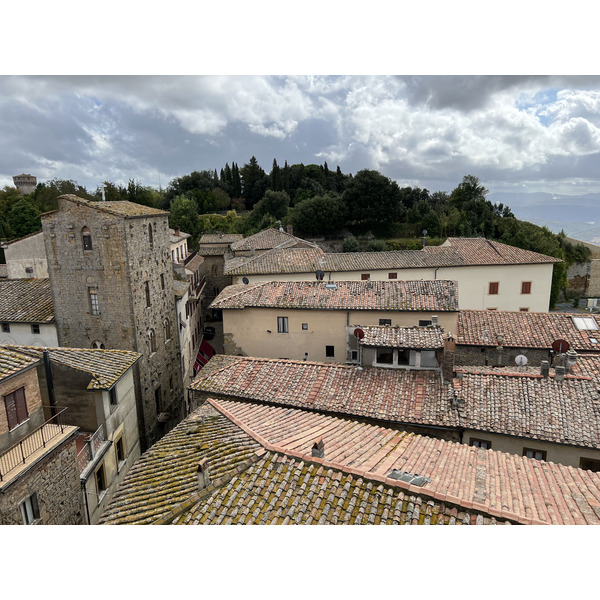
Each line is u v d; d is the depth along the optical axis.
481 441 16.75
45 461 14.14
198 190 105.31
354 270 45.72
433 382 18.77
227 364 21.94
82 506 16.20
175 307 32.62
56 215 25.64
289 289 28.77
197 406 19.95
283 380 19.53
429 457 12.38
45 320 27.09
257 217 91.75
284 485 10.35
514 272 46.88
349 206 81.12
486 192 91.38
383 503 9.73
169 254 31.56
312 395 18.55
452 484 10.54
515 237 66.12
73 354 19.95
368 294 27.31
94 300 26.39
